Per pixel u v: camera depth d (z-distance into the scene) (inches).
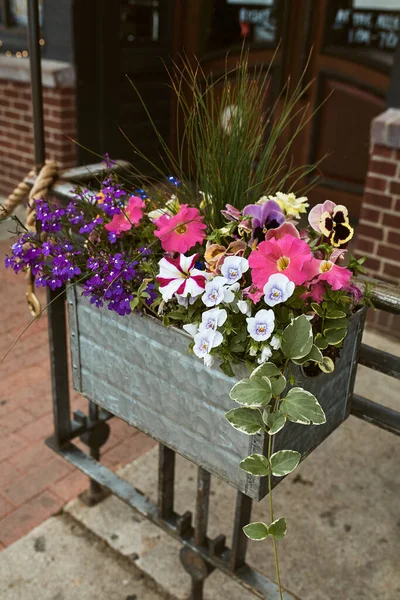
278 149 174.7
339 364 46.6
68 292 52.5
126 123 180.5
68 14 158.7
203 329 40.1
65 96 165.5
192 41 181.3
